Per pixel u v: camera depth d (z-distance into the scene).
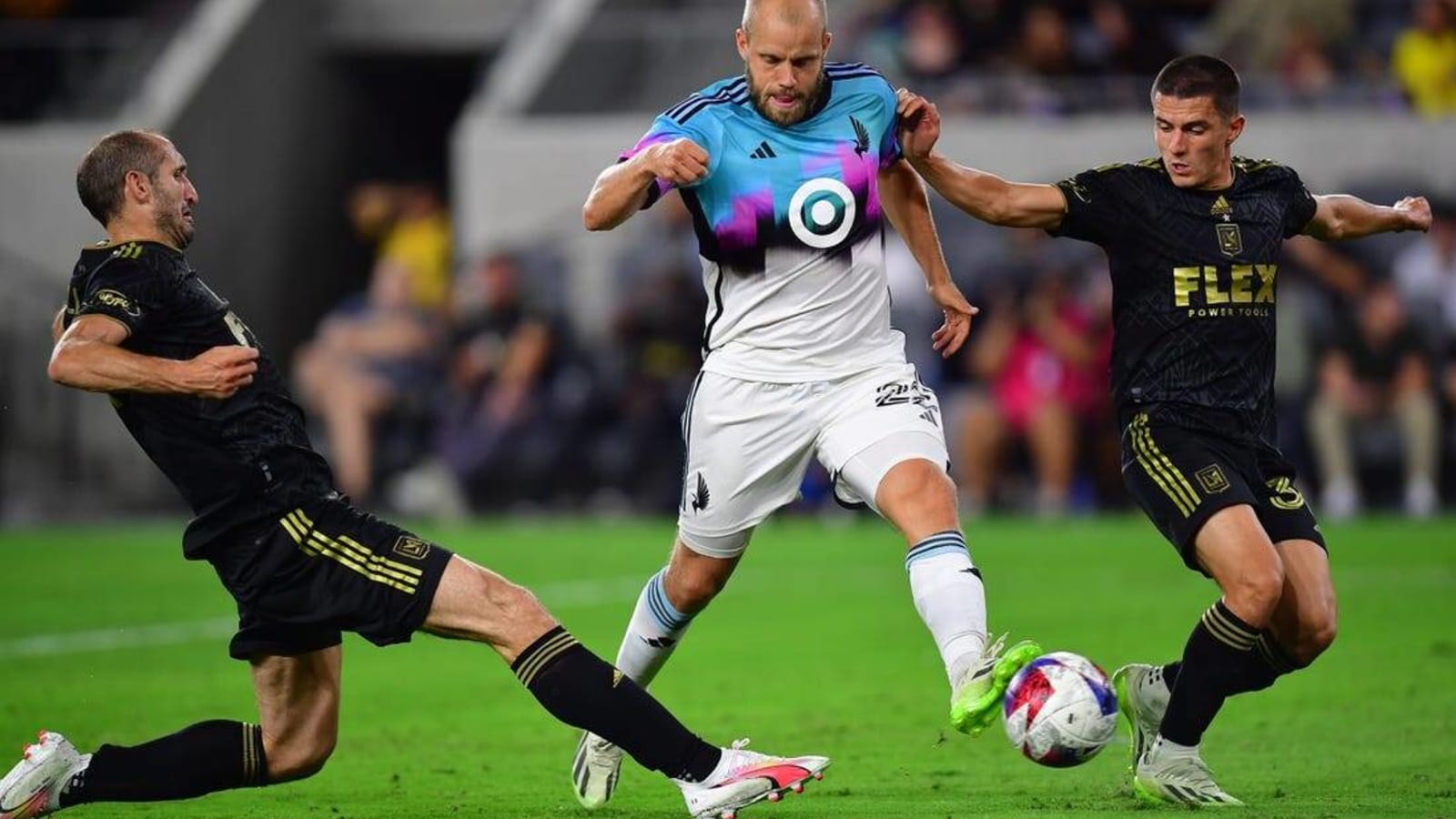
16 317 75.25
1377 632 37.34
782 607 43.88
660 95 78.69
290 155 86.94
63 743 20.14
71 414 73.31
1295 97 71.94
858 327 21.69
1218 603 20.88
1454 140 69.81
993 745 26.62
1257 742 26.11
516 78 79.75
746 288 21.59
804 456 21.91
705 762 19.48
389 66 94.50
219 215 81.81
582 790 22.31
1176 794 21.31
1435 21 71.75
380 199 82.25
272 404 19.58
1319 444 62.41
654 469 66.44
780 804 21.95
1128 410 22.06
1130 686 22.31
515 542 58.28
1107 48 73.50
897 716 29.28
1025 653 18.84
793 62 20.89
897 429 21.23
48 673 34.88
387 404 68.31
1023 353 63.34
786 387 21.53
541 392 67.31
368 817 21.83
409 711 30.55
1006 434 63.91
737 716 29.47
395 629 19.25
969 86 73.50
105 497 73.06
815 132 21.41
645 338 66.94
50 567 53.84
